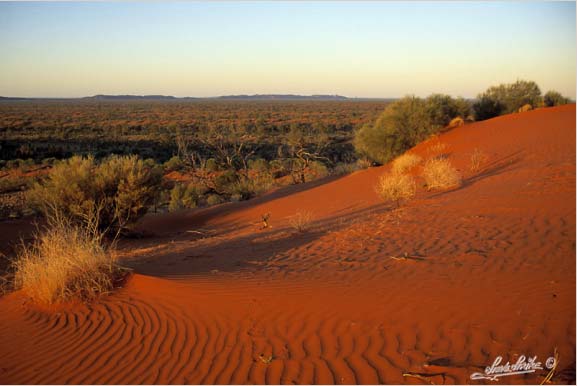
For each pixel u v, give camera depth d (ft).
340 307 20.97
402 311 19.92
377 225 36.96
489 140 72.33
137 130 276.82
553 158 53.11
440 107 89.76
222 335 19.48
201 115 401.90
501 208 35.76
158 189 58.34
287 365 16.76
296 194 75.15
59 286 24.09
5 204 92.12
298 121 326.03
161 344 19.16
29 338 20.43
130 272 26.73
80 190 52.44
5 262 39.24
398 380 15.15
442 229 32.65
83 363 18.13
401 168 68.39
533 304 19.03
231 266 29.12
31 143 196.13
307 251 31.86
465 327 17.97
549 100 112.57
